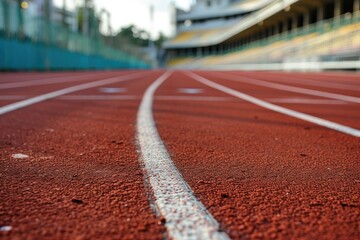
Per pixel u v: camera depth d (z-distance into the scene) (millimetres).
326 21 42281
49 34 23672
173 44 81500
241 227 828
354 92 7035
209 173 1344
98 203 982
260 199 1056
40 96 4926
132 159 1521
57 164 1431
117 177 1247
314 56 27188
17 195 1044
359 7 35594
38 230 796
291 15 46594
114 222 846
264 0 65250
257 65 42219
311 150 1854
